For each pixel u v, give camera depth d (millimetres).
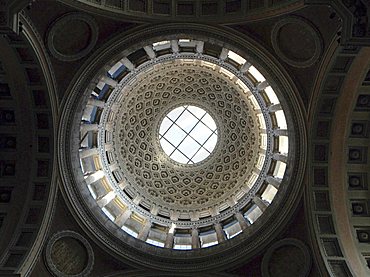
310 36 21078
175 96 31781
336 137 22781
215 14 21969
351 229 22953
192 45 25609
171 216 30016
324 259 22031
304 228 23203
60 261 23188
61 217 23531
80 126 24438
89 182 26391
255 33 22125
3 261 21344
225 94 31172
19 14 18406
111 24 21969
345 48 18703
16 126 23516
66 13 20812
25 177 23500
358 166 23375
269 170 27969
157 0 21859
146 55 25578
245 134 31109
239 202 28703
